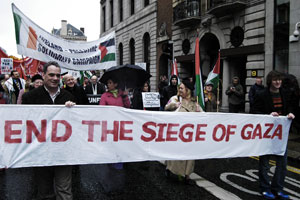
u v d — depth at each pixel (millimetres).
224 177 4312
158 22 18234
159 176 4316
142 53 21062
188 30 14953
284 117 3658
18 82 7309
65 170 2777
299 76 8859
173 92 6656
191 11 14172
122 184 3896
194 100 4094
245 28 11102
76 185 3840
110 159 2977
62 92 2916
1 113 2600
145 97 7629
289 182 4160
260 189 3688
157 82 18656
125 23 24266
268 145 3605
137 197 3447
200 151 3389
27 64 9703
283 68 9641
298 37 8875
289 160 5500
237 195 3578
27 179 4090
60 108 2766
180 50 15766
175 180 4133
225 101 12430
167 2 16938
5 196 3432
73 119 2822
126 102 4371
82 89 4930
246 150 3564
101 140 2941
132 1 23516
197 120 3352
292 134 7719
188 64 15984
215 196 3500
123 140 3037
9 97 6922
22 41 4906
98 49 6184
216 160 5367
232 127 3502
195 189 3762
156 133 3184
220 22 12555
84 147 2871
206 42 14367
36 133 2695
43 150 2719
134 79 4492
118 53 26750
